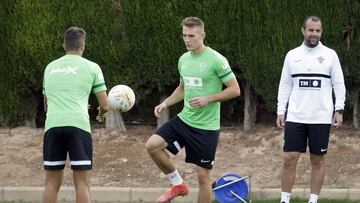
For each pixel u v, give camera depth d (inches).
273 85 1327.5
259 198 1121.4
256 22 1321.4
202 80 891.4
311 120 960.9
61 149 858.8
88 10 1354.6
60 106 850.1
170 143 909.2
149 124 1461.6
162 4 1346.0
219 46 1336.1
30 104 1409.9
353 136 1306.6
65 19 1352.1
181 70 909.8
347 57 1310.3
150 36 1355.8
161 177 1216.8
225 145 1328.7
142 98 1387.8
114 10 1362.0
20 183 1203.2
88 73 864.9
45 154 860.0
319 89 959.6
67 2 1352.1
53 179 866.1
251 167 1244.5
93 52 1358.3
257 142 1326.3
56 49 1352.1
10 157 1298.0
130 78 1364.4
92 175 1234.6
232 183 1065.5
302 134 968.3
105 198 1141.7
